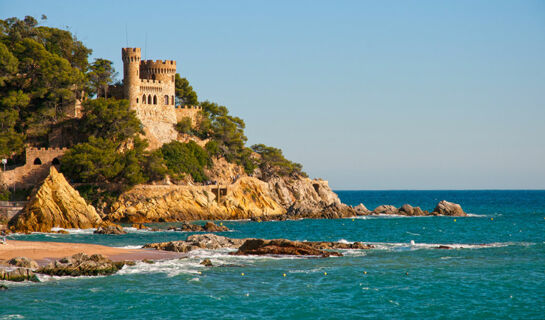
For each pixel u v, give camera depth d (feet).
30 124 492.54
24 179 458.50
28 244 269.23
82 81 524.11
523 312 169.07
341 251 274.57
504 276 214.48
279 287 196.95
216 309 170.71
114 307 171.22
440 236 371.56
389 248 286.46
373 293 189.47
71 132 506.48
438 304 177.17
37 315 162.61
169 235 361.92
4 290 187.52
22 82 499.51
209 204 499.92
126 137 504.43
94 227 399.24
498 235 376.27
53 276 208.03
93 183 462.60
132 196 467.52
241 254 260.62
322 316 165.37
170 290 190.60
